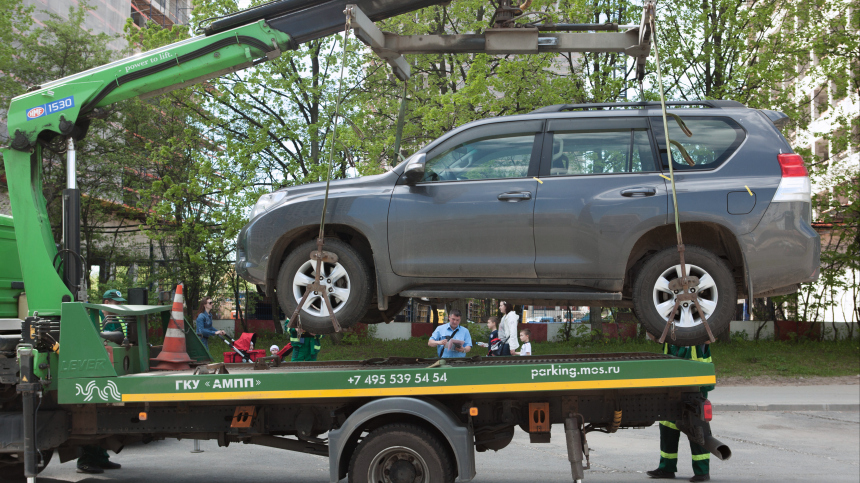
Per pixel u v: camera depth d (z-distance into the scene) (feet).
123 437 18.67
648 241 17.02
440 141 18.19
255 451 26.71
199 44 19.12
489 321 36.24
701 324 15.89
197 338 21.02
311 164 62.39
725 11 64.69
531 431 16.56
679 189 16.40
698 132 17.11
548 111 18.04
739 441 29.09
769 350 63.41
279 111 67.82
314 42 66.33
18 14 65.82
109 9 108.37
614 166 17.10
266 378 15.87
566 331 73.20
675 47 64.13
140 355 18.01
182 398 15.96
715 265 15.99
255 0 60.29
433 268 17.22
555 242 16.69
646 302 16.26
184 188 64.85
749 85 63.05
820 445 28.14
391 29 59.00
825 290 75.82
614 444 28.22
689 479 21.11
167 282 73.41
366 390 15.74
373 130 63.21
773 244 16.02
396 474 15.44
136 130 70.74
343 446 15.57
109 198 69.41
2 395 17.61
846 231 70.64
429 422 15.57
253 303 81.25
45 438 16.74
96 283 65.05
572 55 68.49
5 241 19.53
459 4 62.23
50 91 19.11
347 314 17.29
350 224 17.65
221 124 66.33
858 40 65.87
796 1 65.16
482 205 17.04
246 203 61.57
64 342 16.28
